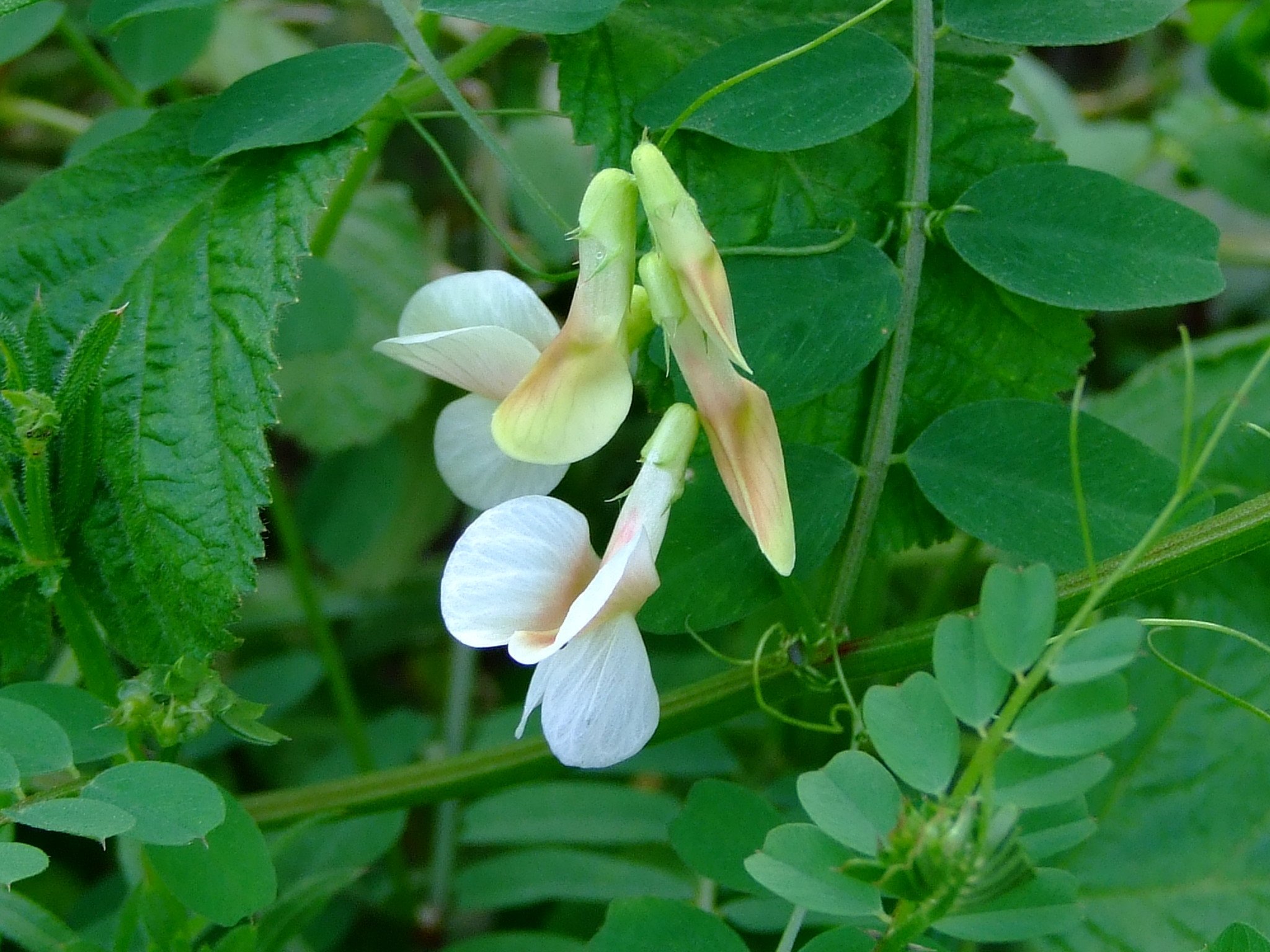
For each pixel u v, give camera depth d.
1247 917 0.18
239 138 0.17
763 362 0.16
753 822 0.16
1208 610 0.19
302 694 0.21
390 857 0.20
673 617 0.16
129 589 0.16
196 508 0.16
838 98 0.16
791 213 0.17
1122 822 0.19
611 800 0.20
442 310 0.16
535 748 0.18
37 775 0.16
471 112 0.16
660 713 0.17
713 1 0.17
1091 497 0.16
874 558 0.17
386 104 0.17
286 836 0.17
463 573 0.14
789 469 0.17
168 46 0.20
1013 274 0.16
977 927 0.14
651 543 0.15
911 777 0.14
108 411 0.16
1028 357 0.17
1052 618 0.14
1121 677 0.14
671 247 0.15
